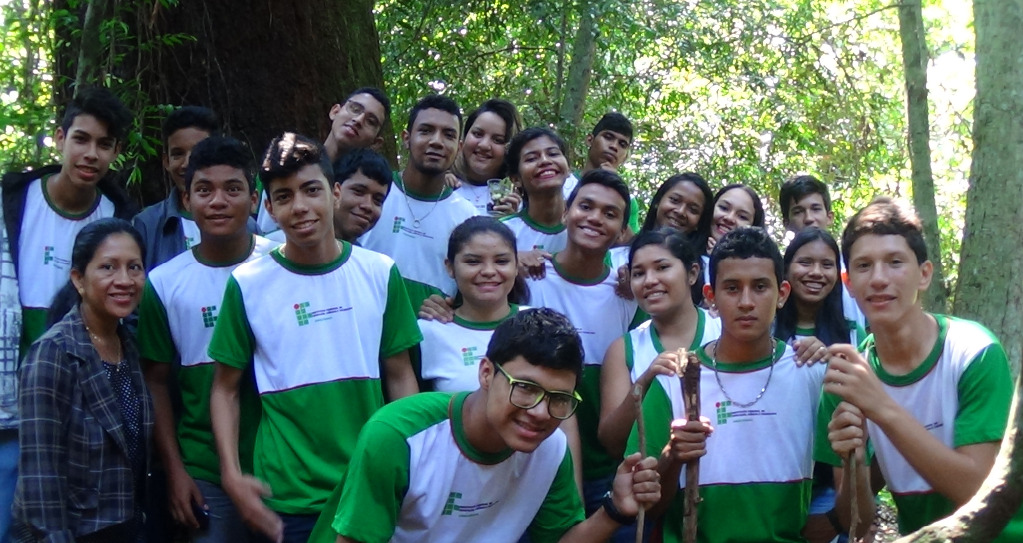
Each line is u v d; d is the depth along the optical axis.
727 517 3.16
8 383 3.55
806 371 3.25
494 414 2.61
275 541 3.25
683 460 2.87
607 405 3.70
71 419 3.16
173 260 3.72
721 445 3.19
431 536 2.84
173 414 3.73
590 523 2.90
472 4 8.70
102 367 3.26
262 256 3.54
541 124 9.09
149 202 5.62
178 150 4.03
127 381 3.37
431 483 2.77
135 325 3.74
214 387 3.46
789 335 4.17
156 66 5.77
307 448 3.38
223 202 3.57
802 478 3.19
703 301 4.29
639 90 10.58
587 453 3.96
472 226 3.73
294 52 6.02
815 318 4.21
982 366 2.80
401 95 8.55
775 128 10.84
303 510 3.30
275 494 3.34
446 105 4.36
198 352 3.64
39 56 5.69
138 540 3.36
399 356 3.57
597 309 4.05
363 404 3.43
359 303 3.49
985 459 2.72
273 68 5.98
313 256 3.48
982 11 6.30
